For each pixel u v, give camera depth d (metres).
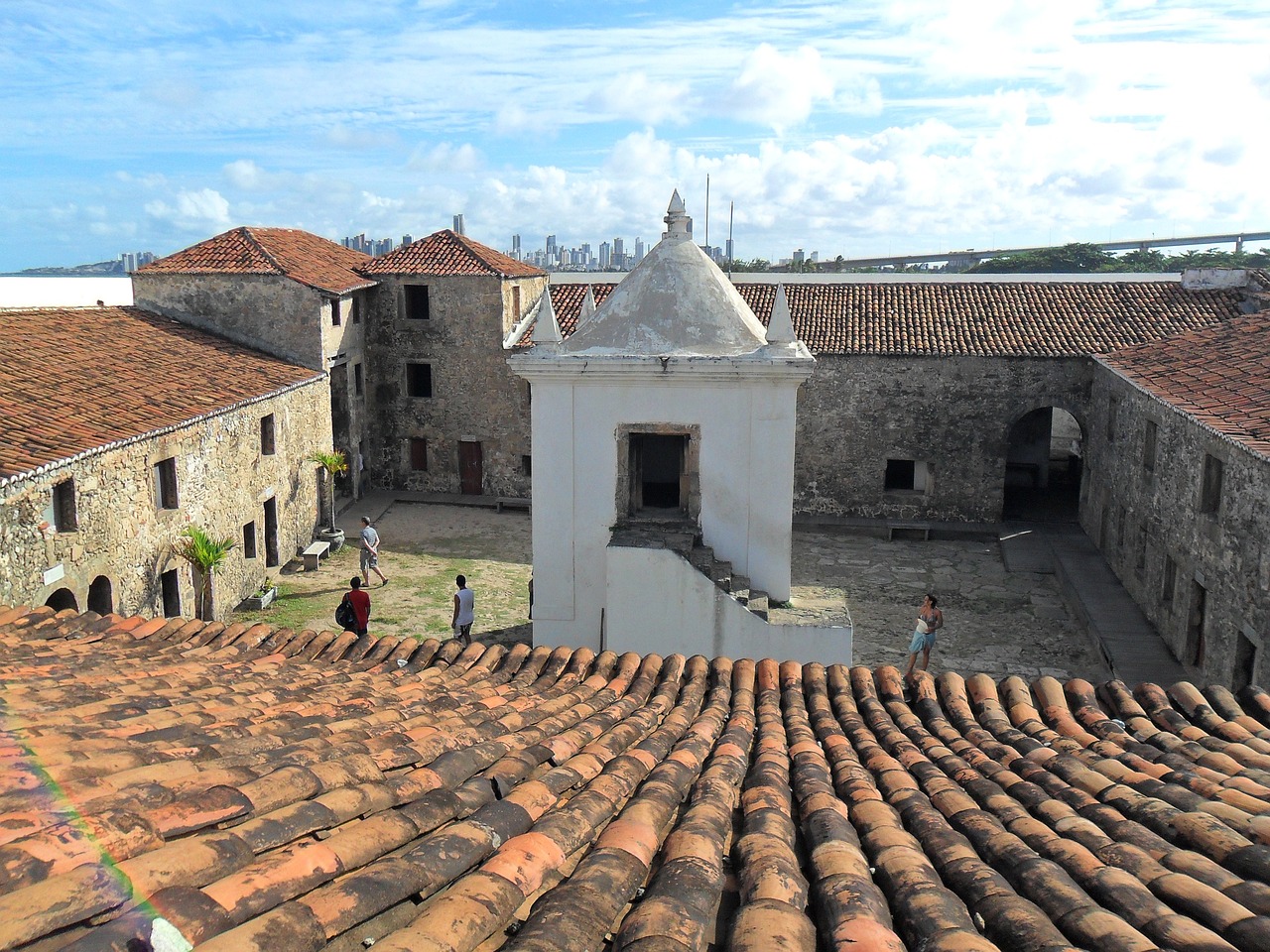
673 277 15.65
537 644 16.06
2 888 3.24
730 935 3.71
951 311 30.69
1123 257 78.94
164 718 6.02
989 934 3.95
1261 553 14.60
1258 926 3.85
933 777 6.33
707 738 7.28
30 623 9.39
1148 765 6.69
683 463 16.16
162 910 3.21
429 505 32.34
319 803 4.56
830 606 15.36
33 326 21.47
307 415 26.67
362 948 3.46
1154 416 20.92
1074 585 23.20
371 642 10.17
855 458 29.64
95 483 16.25
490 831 4.68
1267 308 25.17
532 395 15.38
